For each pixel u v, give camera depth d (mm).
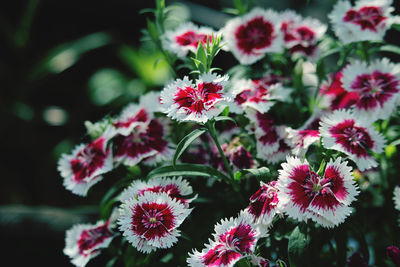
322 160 410
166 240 411
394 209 482
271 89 464
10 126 960
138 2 1152
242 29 491
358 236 440
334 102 471
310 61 502
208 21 948
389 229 486
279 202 403
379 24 471
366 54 482
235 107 455
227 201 478
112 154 461
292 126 466
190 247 458
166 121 473
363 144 425
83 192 458
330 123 427
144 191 429
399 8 596
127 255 457
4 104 964
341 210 403
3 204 919
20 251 579
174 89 416
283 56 508
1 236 585
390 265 484
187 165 437
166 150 466
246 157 461
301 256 409
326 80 500
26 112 964
